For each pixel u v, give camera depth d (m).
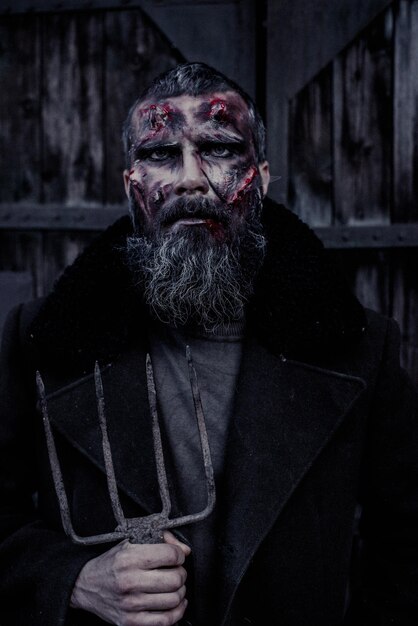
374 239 1.85
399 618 1.24
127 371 1.23
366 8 1.83
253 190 1.29
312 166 1.87
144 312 1.29
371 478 1.31
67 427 1.17
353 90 1.85
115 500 1.03
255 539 1.09
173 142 1.23
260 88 1.89
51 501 1.22
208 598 1.13
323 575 1.16
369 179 1.86
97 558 1.08
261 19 1.87
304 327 1.23
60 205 1.97
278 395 1.21
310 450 1.16
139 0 1.89
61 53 1.95
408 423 1.31
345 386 1.22
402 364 1.88
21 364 1.30
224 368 1.25
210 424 1.20
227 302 1.25
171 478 1.16
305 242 1.33
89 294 1.26
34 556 1.15
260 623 1.14
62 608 1.06
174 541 1.05
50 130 1.97
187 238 1.20
